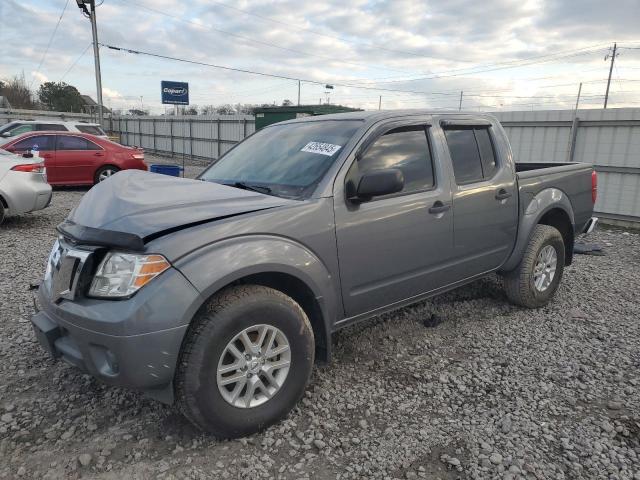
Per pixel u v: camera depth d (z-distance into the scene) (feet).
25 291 16.66
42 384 10.96
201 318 8.43
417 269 12.00
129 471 8.29
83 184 42.24
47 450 8.78
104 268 8.29
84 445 8.93
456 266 13.06
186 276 8.13
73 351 8.66
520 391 10.96
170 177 11.39
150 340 7.86
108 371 8.26
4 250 22.15
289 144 12.19
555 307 16.24
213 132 84.69
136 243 8.01
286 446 9.04
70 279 8.51
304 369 9.70
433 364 12.21
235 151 13.71
